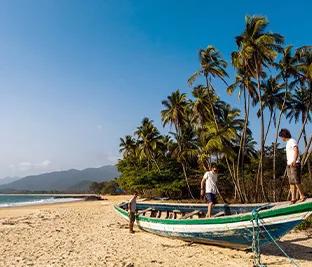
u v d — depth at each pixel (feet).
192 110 110.42
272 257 28.50
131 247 33.50
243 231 26.99
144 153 159.33
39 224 55.47
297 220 23.68
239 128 107.86
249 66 81.76
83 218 65.57
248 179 115.24
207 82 96.53
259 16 79.41
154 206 47.57
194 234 31.83
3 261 27.99
